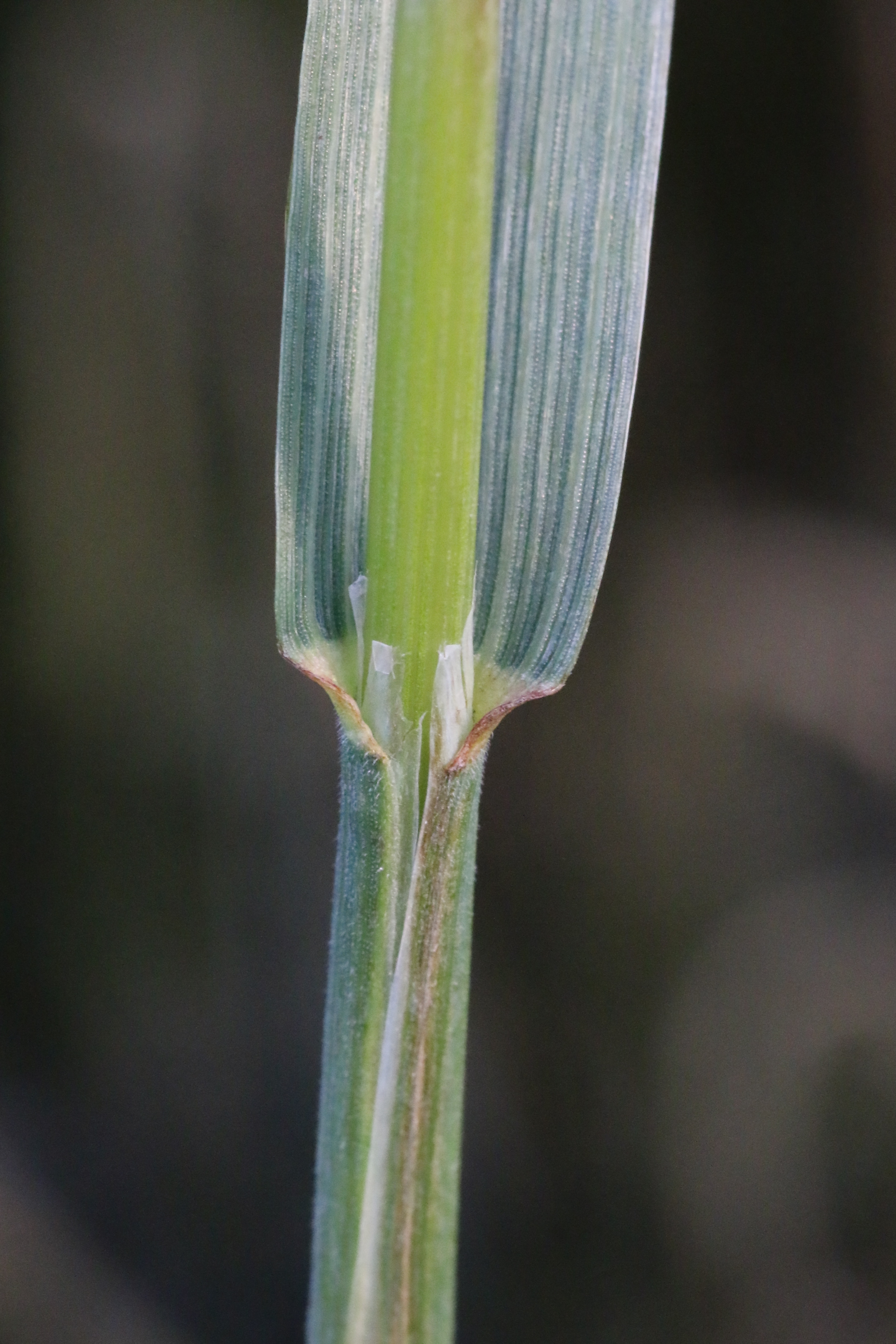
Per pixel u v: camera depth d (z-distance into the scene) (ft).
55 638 0.64
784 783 0.64
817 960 0.64
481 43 0.38
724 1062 0.65
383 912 0.39
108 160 0.60
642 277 0.40
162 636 0.64
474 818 0.39
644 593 0.62
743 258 0.58
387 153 0.38
